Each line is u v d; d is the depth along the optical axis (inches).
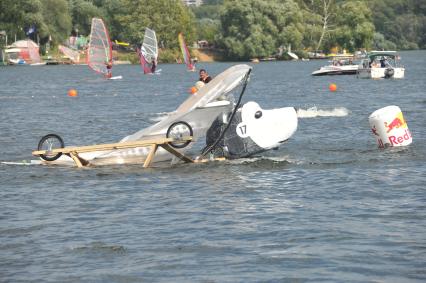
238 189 1663.4
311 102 4439.0
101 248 1227.2
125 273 1101.1
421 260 1125.7
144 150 2026.3
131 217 1430.9
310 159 2039.9
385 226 1322.6
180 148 1969.7
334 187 1665.8
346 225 1333.7
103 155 2022.6
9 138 2723.9
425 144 2249.0
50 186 1752.0
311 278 1058.1
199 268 1114.7
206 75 2369.6
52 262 1162.6
